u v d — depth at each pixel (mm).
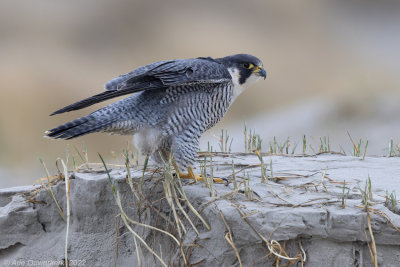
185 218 8305
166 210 8570
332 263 7531
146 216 8758
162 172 9195
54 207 9336
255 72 10016
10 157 24406
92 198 9070
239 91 10148
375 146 21156
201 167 9906
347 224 7477
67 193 8562
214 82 9398
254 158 10906
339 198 8258
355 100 25500
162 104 9320
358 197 8289
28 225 9273
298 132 24562
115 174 9383
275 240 7543
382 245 7520
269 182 9031
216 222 7887
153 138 9352
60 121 27734
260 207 7895
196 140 9531
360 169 9984
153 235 8664
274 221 7621
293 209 7754
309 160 10695
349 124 24172
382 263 7504
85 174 9461
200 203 8266
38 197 9352
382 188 8758
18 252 9195
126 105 9203
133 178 9016
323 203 7938
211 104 9672
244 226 7672
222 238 7820
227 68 9906
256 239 7633
